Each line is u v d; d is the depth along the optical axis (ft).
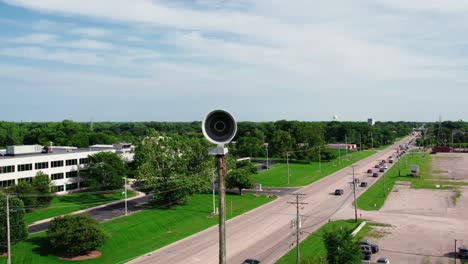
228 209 311.88
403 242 227.81
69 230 199.00
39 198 302.66
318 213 299.38
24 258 196.34
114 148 484.74
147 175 312.09
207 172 324.60
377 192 387.96
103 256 205.26
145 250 215.10
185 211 303.48
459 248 204.44
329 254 167.53
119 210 306.76
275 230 252.21
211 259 199.62
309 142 655.35
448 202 339.16
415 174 488.44
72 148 459.73
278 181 447.42
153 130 330.75
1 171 329.31
